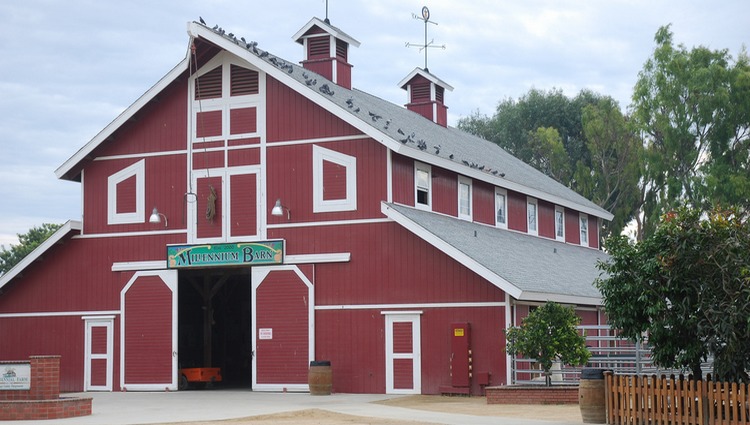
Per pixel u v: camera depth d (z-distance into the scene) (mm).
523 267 32906
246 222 33875
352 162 32719
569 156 80625
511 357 29953
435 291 31266
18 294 36750
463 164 36094
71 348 35719
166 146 35188
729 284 20062
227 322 42250
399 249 31875
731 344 19906
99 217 35875
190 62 34281
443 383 30812
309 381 31594
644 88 66062
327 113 33219
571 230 48594
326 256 32719
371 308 32031
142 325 34750
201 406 27516
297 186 33344
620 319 21656
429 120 45969
